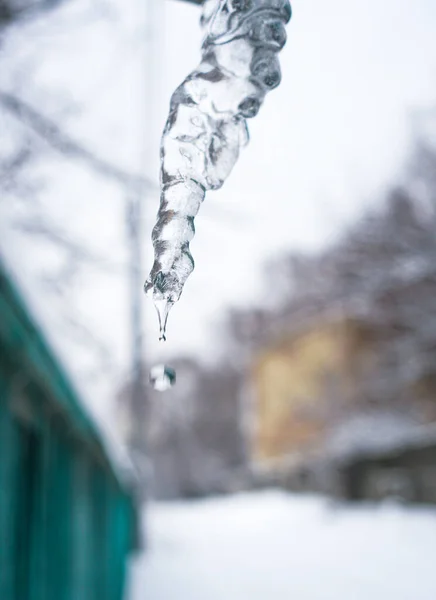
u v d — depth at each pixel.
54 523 4.76
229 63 1.16
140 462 17.19
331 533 20.98
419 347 18.22
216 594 12.34
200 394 47.19
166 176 1.14
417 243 14.42
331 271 17.11
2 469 3.20
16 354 3.19
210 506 38.72
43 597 4.25
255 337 34.50
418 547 15.91
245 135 1.18
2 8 4.54
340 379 26.12
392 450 24.38
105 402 7.18
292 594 12.08
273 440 33.59
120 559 11.95
